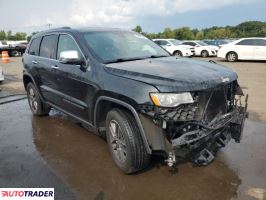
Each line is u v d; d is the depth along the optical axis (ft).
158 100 10.30
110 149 13.04
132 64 12.87
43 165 13.50
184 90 10.43
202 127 10.85
